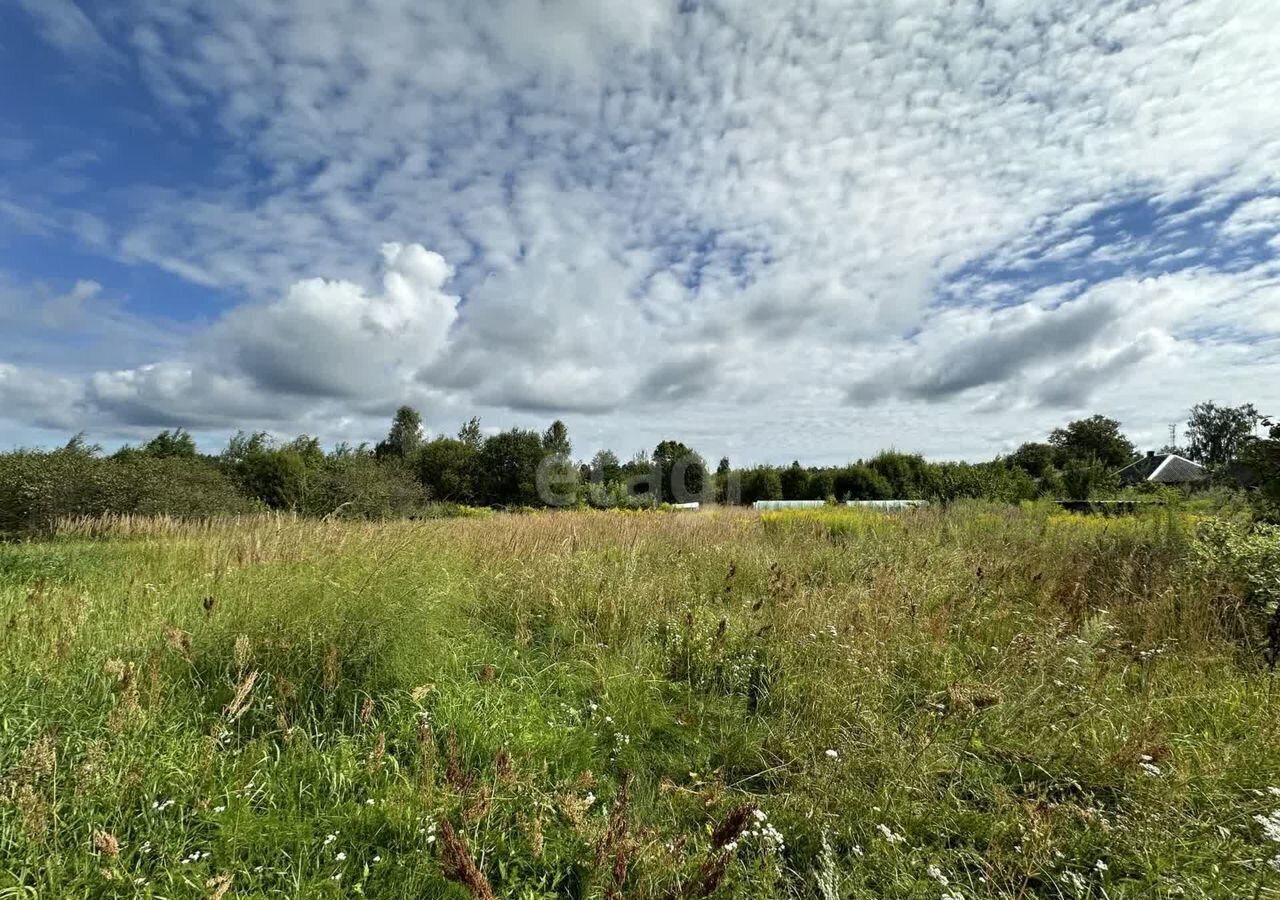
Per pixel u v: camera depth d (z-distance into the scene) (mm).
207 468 18953
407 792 2529
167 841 2186
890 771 2824
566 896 2234
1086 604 5363
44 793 2154
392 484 20469
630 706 3566
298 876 2094
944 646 4301
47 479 14039
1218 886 2137
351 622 3709
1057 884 2229
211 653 3531
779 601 5371
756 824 2492
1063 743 3104
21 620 3963
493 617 5098
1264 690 3637
